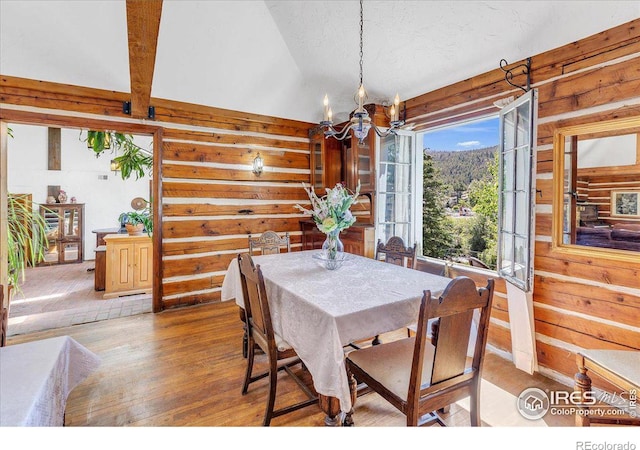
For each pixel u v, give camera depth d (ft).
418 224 12.28
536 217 7.93
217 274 13.32
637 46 6.25
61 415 4.89
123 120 11.27
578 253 7.14
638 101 6.26
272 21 11.14
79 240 23.22
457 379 4.75
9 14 8.59
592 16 6.68
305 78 13.29
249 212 13.99
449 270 9.48
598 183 6.88
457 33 8.55
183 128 12.41
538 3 7.06
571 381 7.32
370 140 11.85
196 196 12.77
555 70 7.51
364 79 11.71
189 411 6.46
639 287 6.31
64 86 10.33
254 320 6.72
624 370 5.00
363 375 5.37
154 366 8.18
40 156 22.39
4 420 3.35
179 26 10.10
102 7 9.13
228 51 11.34
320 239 14.14
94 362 5.80
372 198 11.82
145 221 15.52
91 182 24.13
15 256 9.84
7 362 4.57
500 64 7.98
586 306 7.06
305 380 7.62
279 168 14.67
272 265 8.34
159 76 11.19
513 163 8.05
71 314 11.93
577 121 7.13
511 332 8.18
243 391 7.04
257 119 13.92
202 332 10.28
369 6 9.01
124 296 14.52
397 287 6.35
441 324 4.38
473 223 14.05
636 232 6.34
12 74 9.70
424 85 10.78
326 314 4.99
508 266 8.43
